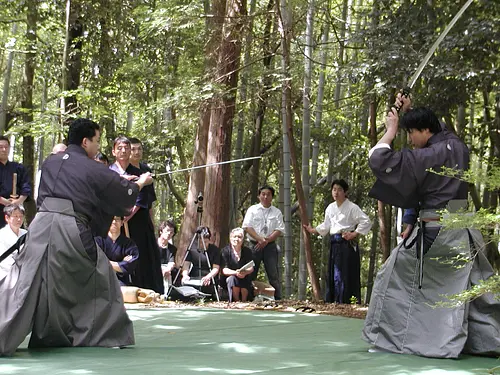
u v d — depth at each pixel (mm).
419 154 4910
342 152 16500
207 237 9469
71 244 4840
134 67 14562
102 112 14148
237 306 8305
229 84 11836
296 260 18625
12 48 16328
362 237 19156
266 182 19047
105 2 14609
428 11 9773
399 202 4984
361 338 5477
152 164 17141
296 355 4844
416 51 9531
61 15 15688
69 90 14383
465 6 4773
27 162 16781
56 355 4559
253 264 9180
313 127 14609
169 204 22016
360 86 13023
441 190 4895
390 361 4566
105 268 5000
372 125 12422
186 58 14984
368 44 9891
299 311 7992
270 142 18172
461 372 4258
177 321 6797
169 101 11719
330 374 4133
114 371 4039
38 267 4758
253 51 12258
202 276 9406
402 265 4984
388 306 4969
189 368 4180
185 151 19656
